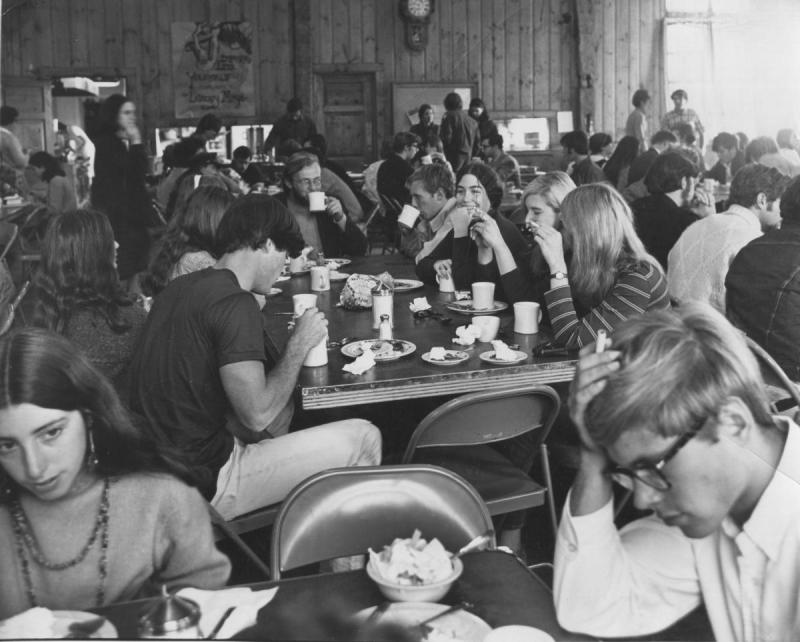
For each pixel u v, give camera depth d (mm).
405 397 2250
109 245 2057
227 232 2170
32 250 2889
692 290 2766
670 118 4340
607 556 1121
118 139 3451
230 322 1966
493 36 7121
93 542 1228
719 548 1130
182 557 1315
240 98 5367
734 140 3875
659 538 1173
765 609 1086
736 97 3676
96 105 3592
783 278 2295
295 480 2100
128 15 4305
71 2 4004
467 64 7168
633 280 2449
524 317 2670
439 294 3477
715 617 1129
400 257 4555
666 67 5965
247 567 1970
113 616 1138
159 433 1933
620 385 950
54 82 3672
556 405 2156
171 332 1974
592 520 1119
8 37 3740
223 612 1151
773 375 1900
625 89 6605
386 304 2809
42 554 1210
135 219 3328
